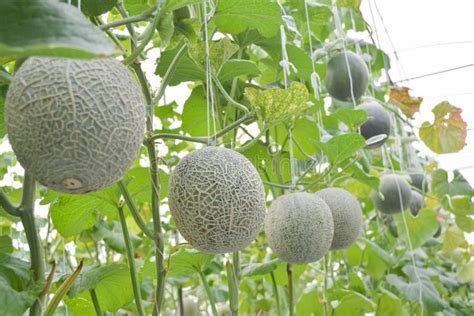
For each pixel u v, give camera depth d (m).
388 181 1.87
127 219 2.02
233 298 1.31
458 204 2.22
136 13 1.19
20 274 0.86
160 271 1.11
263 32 1.22
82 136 0.71
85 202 1.24
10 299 0.82
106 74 0.73
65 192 0.75
